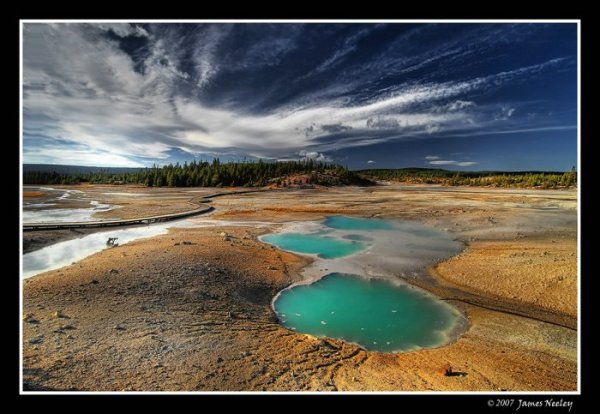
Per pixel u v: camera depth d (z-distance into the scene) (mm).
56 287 11875
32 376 6488
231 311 11258
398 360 8578
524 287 13844
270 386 6883
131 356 7648
